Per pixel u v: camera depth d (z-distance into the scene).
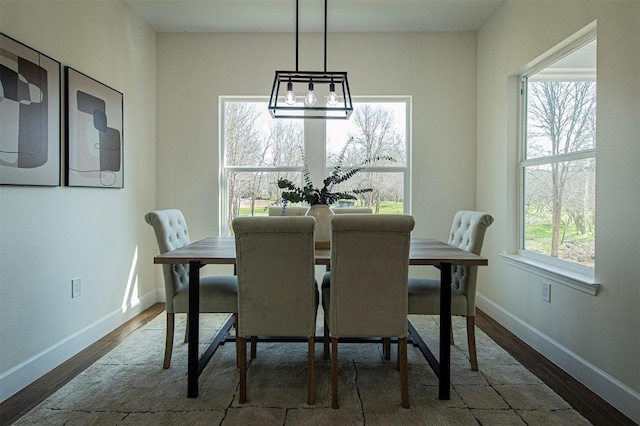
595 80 2.26
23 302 2.12
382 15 3.43
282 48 3.77
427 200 3.80
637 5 1.82
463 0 3.17
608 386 1.97
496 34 3.34
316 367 2.38
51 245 2.34
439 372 2.00
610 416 1.85
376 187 3.88
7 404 1.93
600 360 2.04
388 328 1.92
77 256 2.59
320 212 2.47
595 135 2.23
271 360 2.49
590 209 2.30
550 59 2.70
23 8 2.10
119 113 3.09
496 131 3.34
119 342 2.76
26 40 2.12
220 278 2.57
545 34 2.61
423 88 3.78
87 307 2.70
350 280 1.89
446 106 3.78
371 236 1.86
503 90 3.21
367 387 2.12
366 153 3.89
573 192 2.46
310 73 2.51
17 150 2.04
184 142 3.81
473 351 2.32
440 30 3.74
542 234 2.81
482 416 1.84
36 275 2.21
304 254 1.90
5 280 2.00
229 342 2.73
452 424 1.77
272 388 2.11
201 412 1.86
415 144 3.79
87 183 2.67
